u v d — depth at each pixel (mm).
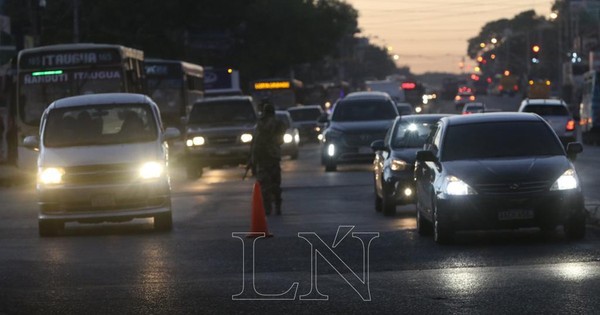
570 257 33500
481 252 35531
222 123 86000
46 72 82812
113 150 45750
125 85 83250
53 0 172750
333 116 85375
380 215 50469
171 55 195250
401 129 53281
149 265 34531
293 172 86062
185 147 85188
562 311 24656
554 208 37406
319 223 46875
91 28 183500
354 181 73500
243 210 54750
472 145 40344
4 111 92938
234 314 25516
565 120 106000
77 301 27859
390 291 28094
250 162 51750
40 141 46844
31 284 31031
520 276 29891
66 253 38531
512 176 37625
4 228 49219
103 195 44844
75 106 48000
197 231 45031
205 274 32156
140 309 26469
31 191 74750
